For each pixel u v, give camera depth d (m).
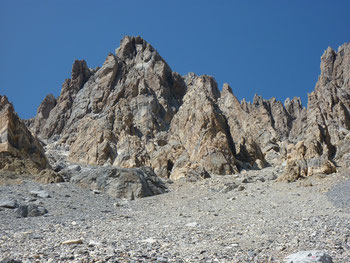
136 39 100.88
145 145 61.41
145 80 84.50
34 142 43.34
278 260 13.02
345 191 29.39
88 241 16.47
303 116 74.31
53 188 34.66
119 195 35.50
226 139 51.41
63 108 88.69
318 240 15.39
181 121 61.56
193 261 13.15
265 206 27.72
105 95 82.50
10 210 25.98
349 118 62.84
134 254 13.64
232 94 70.94
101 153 59.44
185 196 35.72
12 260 11.90
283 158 54.66
